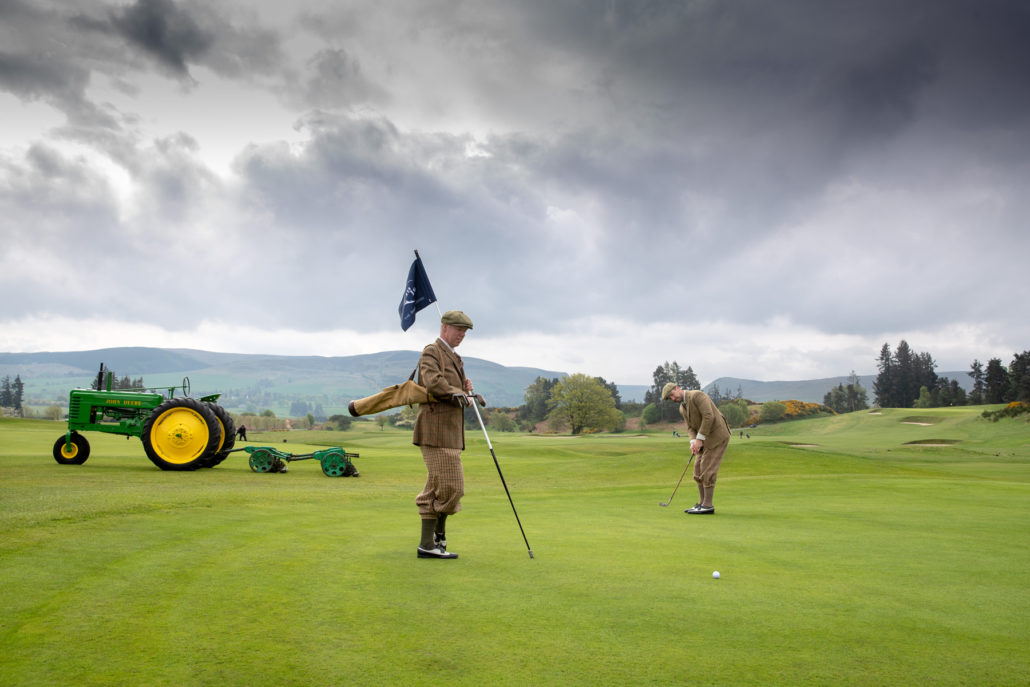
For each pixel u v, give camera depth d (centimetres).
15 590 378
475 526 750
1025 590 438
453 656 292
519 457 3177
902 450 5522
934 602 404
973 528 751
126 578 414
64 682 254
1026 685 270
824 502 1078
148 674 263
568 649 304
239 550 524
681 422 16388
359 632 322
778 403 15525
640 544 612
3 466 1490
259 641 306
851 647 314
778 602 397
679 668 282
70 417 1593
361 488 1298
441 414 532
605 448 4722
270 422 14000
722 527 753
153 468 1565
